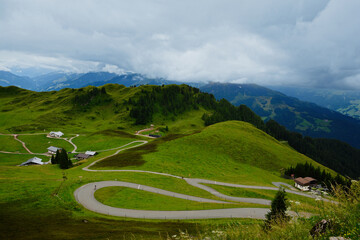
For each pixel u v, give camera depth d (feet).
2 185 165.37
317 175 331.98
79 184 191.83
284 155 424.87
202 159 342.85
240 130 514.68
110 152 410.11
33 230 87.66
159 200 169.37
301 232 22.49
